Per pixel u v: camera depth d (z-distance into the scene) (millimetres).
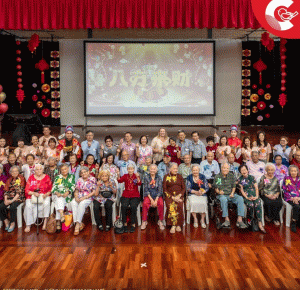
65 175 5902
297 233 5613
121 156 6797
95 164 6820
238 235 5559
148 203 5844
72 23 8125
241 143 7875
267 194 5941
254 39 13180
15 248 5102
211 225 5980
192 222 6133
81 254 4922
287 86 15172
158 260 4758
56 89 14516
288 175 5918
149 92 12633
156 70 12547
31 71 15094
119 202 6312
